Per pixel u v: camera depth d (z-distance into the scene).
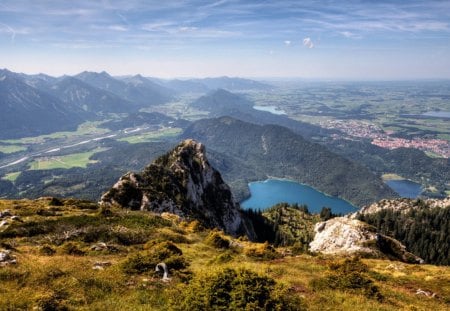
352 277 29.33
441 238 173.25
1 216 48.72
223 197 159.88
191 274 28.62
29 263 27.45
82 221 47.91
